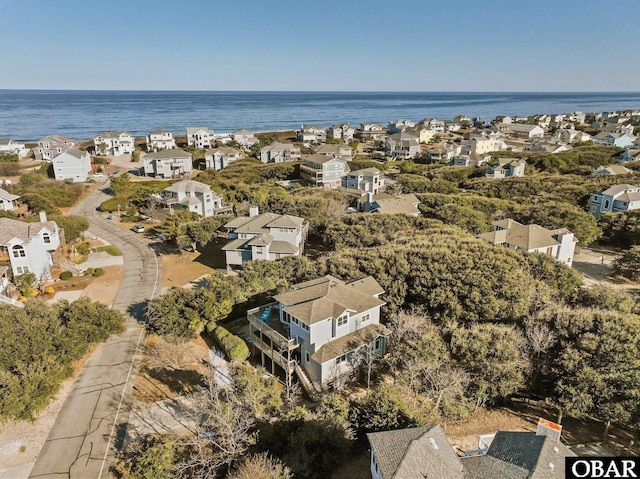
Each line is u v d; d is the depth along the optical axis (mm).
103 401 30547
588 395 24797
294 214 69812
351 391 31922
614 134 148250
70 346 31359
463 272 37000
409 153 145750
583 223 62625
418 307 36469
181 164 114688
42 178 99500
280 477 20922
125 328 36875
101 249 62812
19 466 24891
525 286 36281
